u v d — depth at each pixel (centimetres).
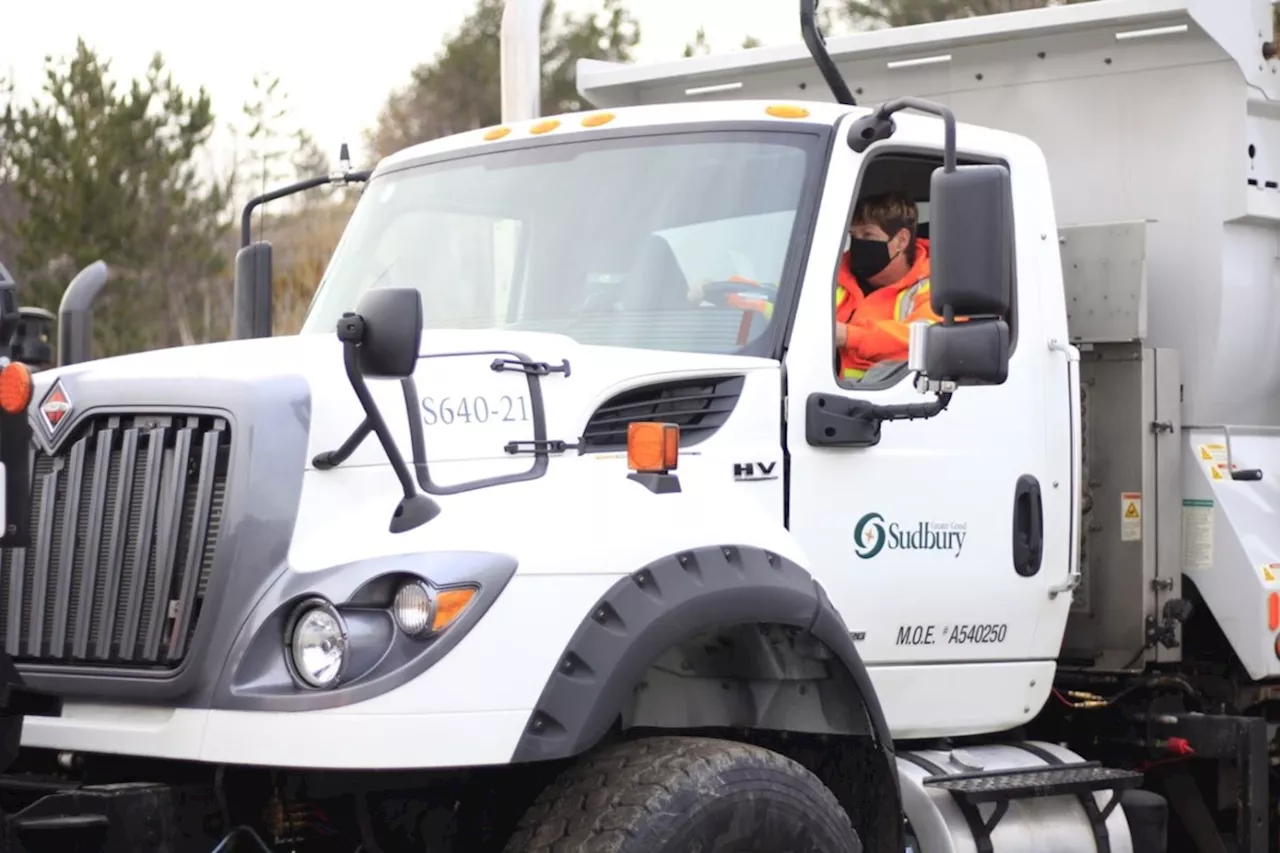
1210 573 652
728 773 437
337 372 446
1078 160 691
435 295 578
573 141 580
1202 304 663
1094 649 646
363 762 397
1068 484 591
